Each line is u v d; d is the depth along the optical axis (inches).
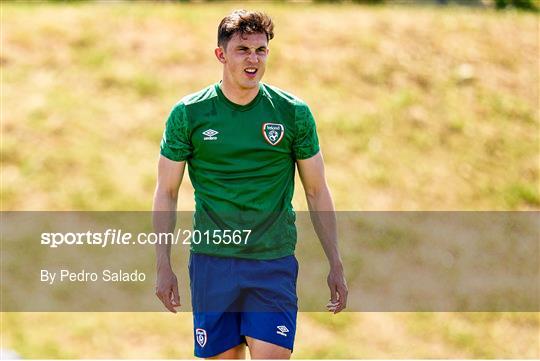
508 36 2210.9
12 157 1617.9
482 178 1792.6
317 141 690.8
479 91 2009.1
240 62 646.5
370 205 1665.8
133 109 1765.5
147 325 1344.7
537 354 1437.0
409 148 1818.4
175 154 676.1
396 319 1451.8
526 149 1886.1
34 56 1861.5
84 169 1616.6
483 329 1470.2
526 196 1774.1
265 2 2320.4
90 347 1286.9
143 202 1561.3
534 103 2017.7
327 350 1355.8
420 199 1710.1
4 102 1727.4
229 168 668.7
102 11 2057.1
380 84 1959.9
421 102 1937.7
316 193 700.0
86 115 1731.1
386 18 2194.9
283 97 678.5
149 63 1884.8
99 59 1872.5
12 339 1278.3
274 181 676.7
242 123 665.6
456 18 2258.9
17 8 2074.3
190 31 2003.0
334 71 1958.7
